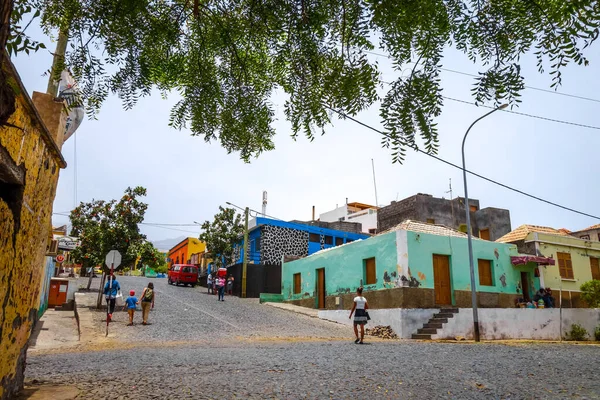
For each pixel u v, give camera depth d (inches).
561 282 890.7
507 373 282.5
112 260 642.2
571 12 82.6
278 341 518.6
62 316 693.3
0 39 69.2
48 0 133.1
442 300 724.7
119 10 134.3
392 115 104.7
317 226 1515.7
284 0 129.2
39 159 196.5
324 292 938.7
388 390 220.8
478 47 110.6
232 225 1414.9
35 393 193.2
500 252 815.7
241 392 206.1
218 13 163.2
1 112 74.8
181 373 251.8
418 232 727.7
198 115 174.2
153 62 158.9
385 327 660.7
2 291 164.1
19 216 171.0
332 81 121.6
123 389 206.2
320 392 211.5
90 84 141.7
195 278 1518.2
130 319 622.8
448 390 226.1
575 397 216.7
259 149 188.2
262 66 171.8
